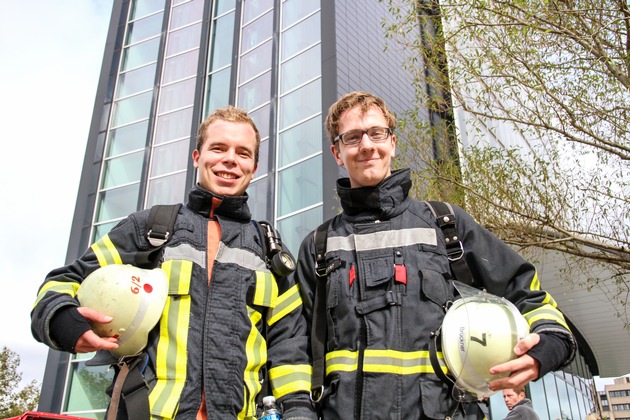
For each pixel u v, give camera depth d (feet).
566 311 57.16
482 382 6.08
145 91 54.60
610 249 21.86
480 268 7.34
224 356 6.93
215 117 8.64
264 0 49.52
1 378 68.08
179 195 47.09
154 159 50.65
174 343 6.79
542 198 22.06
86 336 6.04
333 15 41.50
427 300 6.90
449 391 6.42
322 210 36.55
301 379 7.30
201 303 7.18
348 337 7.02
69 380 43.32
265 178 41.91
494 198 23.08
